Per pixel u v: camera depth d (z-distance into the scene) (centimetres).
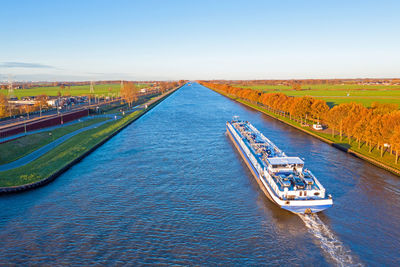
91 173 7838
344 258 4166
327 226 5031
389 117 8594
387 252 4303
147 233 4781
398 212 5491
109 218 5288
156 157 9338
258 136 10688
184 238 4647
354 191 6450
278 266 3991
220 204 5878
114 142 11775
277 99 19288
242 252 4297
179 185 6906
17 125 12681
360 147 10056
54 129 13750
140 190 6606
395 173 7444
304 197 5356
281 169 6419
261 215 5412
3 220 5247
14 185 6625
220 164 8575
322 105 14312
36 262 4053
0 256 4178
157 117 19125
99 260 4088
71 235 4725
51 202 5994
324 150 10031
